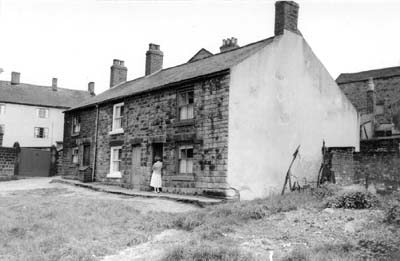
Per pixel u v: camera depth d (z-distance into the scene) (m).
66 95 59.75
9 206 16.00
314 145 21.22
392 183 18.72
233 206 14.66
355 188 17.05
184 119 19.92
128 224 12.69
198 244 10.05
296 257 9.03
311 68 21.62
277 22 20.92
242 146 17.73
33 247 10.19
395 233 10.55
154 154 21.67
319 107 21.81
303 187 19.94
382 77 40.38
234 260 8.95
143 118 22.55
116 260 9.55
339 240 10.48
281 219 13.16
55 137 56.78
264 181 18.45
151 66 29.53
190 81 19.31
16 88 56.94
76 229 11.91
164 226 12.61
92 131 27.66
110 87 33.66
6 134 53.94
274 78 19.53
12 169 32.09
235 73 17.80
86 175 26.34
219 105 17.83
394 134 35.09
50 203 16.44
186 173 19.39
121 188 22.62
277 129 19.36
